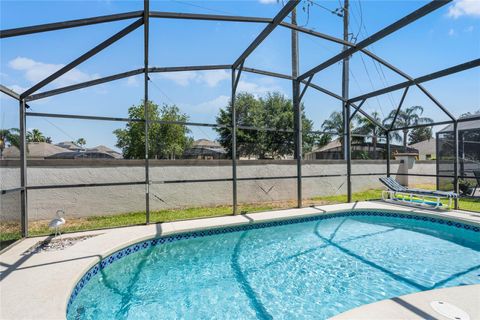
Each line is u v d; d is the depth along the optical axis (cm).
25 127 488
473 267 438
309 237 598
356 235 613
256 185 869
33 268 349
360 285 382
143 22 467
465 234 583
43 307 258
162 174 739
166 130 752
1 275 328
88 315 310
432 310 234
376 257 484
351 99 827
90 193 663
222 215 672
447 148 990
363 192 1086
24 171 481
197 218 638
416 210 695
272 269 436
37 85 467
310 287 377
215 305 333
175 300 344
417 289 368
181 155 766
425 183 1370
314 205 801
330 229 658
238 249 524
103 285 383
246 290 370
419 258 477
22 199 479
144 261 463
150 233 511
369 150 1237
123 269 432
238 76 664
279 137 933
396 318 222
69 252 407
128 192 702
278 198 903
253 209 762
